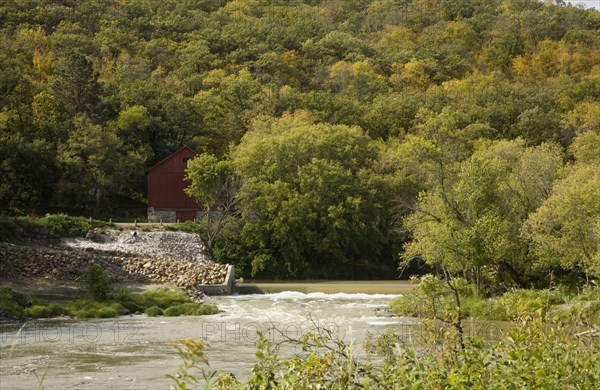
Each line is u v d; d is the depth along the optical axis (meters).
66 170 80.69
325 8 188.50
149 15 158.12
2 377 23.14
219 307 45.88
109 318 39.72
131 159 85.06
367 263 75.88
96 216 81.62
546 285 46.06
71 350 28.38
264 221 73.19
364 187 75.50
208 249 70.25
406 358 11.48
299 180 75.12
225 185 71.75
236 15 169.88
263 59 130.50
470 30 156.25
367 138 82.38
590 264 40.84
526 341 11.26
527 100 103.25
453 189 46.38
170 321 38.31
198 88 117.00
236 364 25.00
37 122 86.56
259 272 71.69
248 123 97.06
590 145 75.00
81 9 150.25
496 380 10.58
